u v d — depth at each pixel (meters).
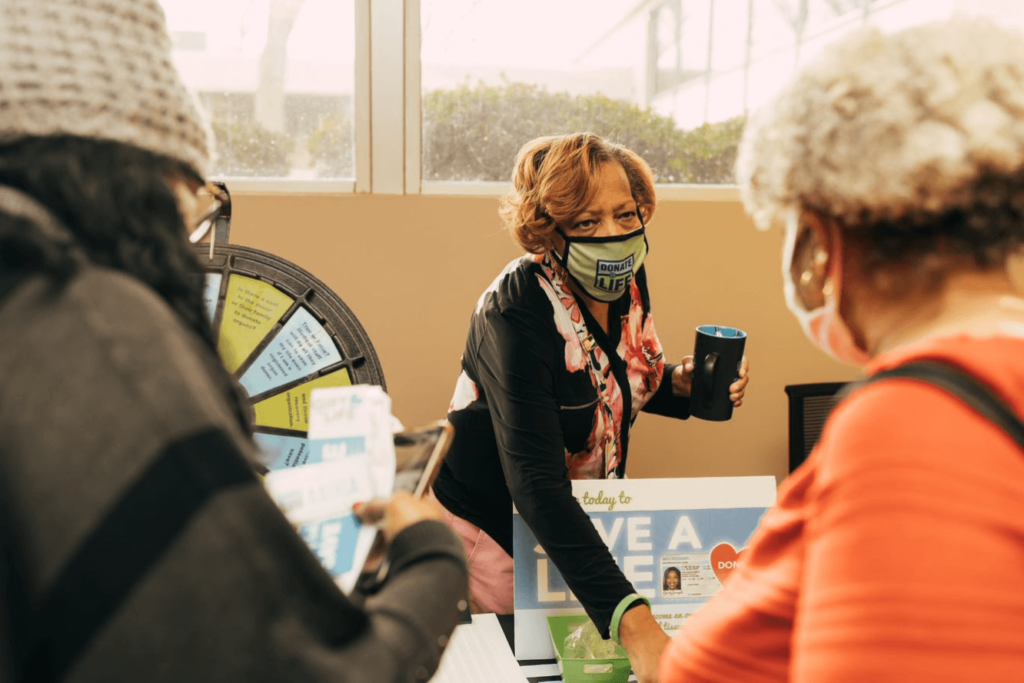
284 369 1.07
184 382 0.45
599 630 1.17
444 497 1.58
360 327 1.08
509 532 1.56
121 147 0.50
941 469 0.43
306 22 2.11
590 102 2.26
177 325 0.48
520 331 1.34
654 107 2.29
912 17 2.33
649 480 1.34
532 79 2.22
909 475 0.44
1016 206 0.50
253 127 2.13
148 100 0.51
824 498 0.48
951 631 0.41
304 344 1.07
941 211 0.50
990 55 0.50
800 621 0.48
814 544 0.49
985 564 0.41
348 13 2.11
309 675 0.43
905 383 0.48
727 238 2.28
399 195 2.14
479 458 1.51
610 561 1.19
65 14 0.49
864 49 0.53
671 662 0.68
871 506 0.44
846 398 0.52
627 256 1.37
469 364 1.50
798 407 2.13
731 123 2.33
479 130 2.21
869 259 0.54
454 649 1.25
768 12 2.31
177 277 0.51
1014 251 0.52
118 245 0.48
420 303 2.18
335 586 0.48
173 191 0.55
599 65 2.25
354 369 1.08
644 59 2.27
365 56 2.10
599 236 1.35
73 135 0.49
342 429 0.87
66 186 0.47
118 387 0.43
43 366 0.43
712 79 2.31
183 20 2.06
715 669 0.62
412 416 2.21
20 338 0.44
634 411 1.58
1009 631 0.41
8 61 0.47
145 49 0.52
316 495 0.81
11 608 0.42
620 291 1.40
